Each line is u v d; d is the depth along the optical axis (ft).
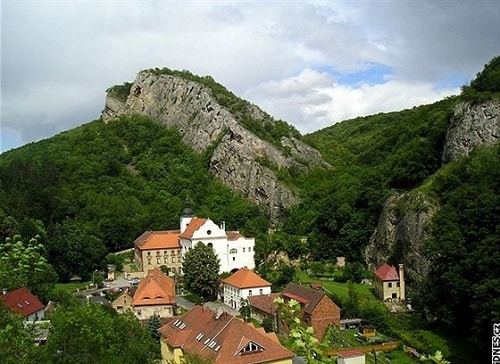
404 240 380.37
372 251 434.30
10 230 452.76
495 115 375.86
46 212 558.15
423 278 352.49
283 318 58.59
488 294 244.63
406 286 370.32
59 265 460.55
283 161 653.71
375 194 453.99
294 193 602.85
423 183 413.18
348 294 358.64
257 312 326.85
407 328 298.76
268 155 654.53
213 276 396.16
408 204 387.75
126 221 558.15
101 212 568.00
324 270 439.63
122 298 341.00
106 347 170.91
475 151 365.20
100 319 176.14
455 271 277.03
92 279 462.19
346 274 412.16
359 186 495.41
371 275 409.69
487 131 377.91
